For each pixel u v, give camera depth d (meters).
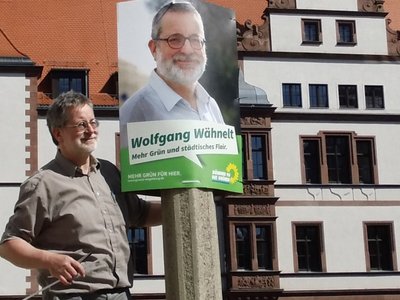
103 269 5.14
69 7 37.81
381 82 36.12
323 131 35.19
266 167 34.16
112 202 5.44
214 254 8.52
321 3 36.19
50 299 5.07
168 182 8.61
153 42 9.02
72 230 5.17
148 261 32.50
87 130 5.35
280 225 33.78
